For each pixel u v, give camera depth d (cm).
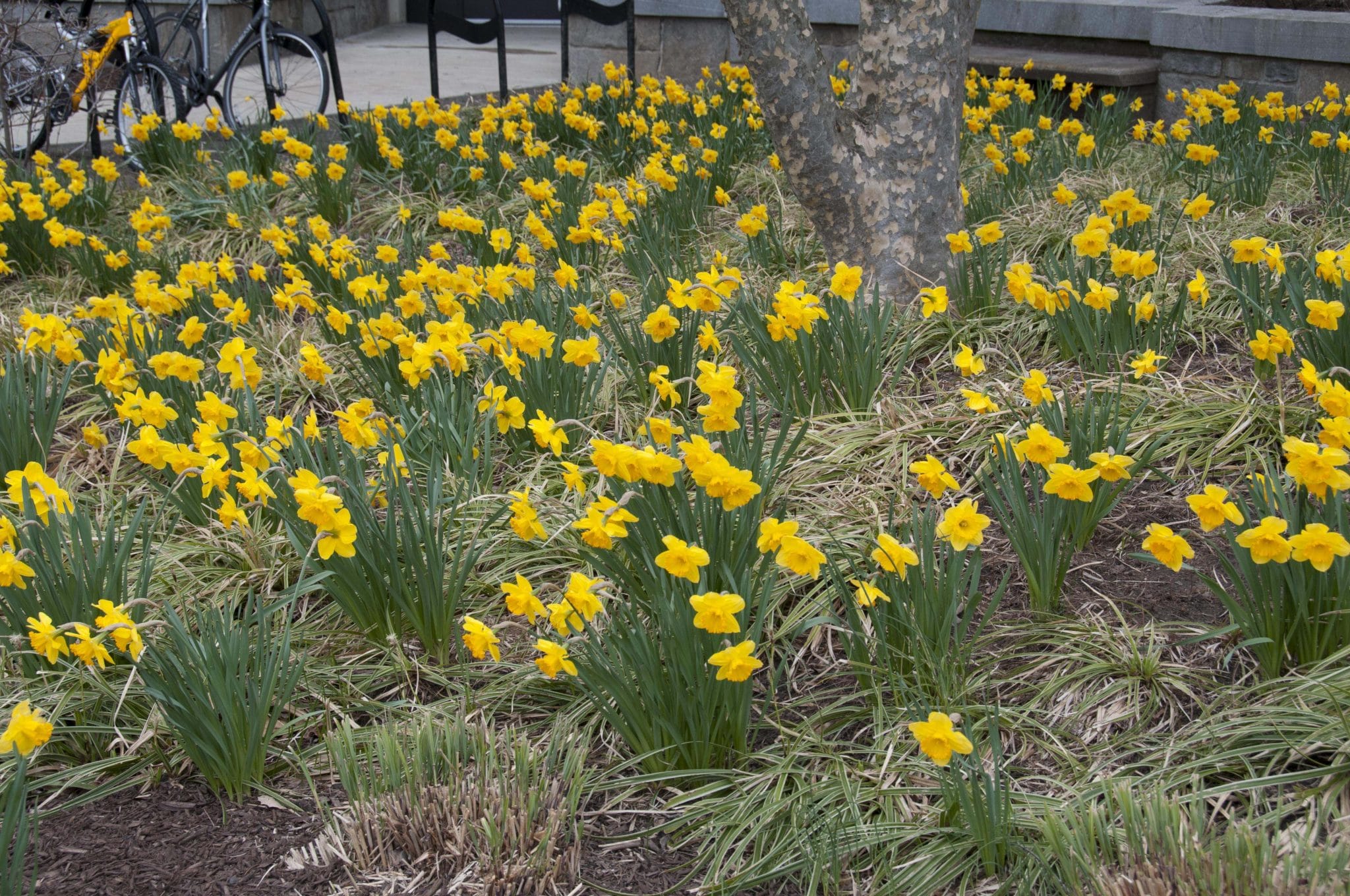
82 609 273
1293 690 233
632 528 265
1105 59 907
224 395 399
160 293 445
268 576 318
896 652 259
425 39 1494
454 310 411
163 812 242
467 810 226
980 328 438
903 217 470
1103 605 285
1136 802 208
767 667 280
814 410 383
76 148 920
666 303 463
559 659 229
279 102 1122
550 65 1314
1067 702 255
